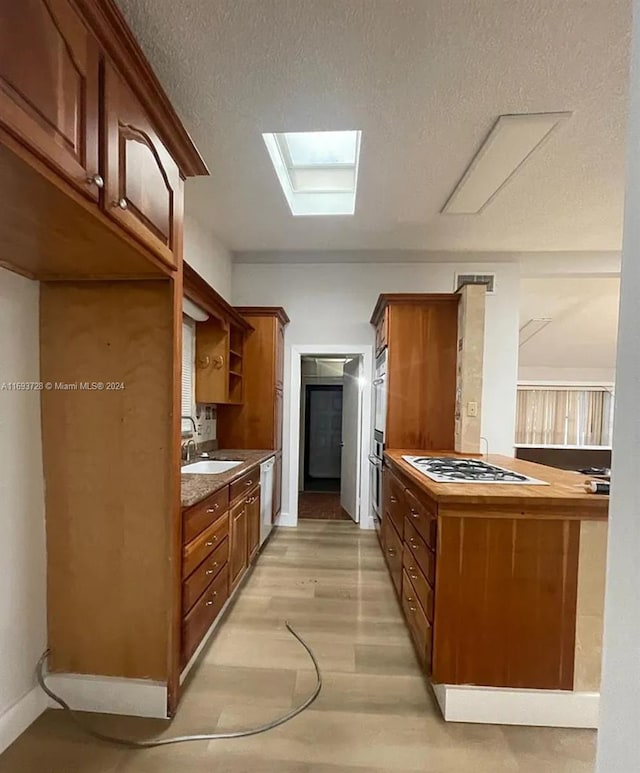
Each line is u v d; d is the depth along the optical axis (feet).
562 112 6.94
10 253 5.02
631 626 2.44
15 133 3.04
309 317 15.10
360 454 15.10
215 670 6.93
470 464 9.26
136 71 4.52
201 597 6.92
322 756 5.29
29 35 3.17
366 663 7.17
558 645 5.89
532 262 14.38
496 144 7.86
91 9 3.78
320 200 11.41
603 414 24.06
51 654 6.02
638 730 2.34
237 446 13.98
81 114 3.78
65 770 5.01
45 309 5.99
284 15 5.21
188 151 5.97
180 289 6.13
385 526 11.65
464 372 11.76
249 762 5.18
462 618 5.96
